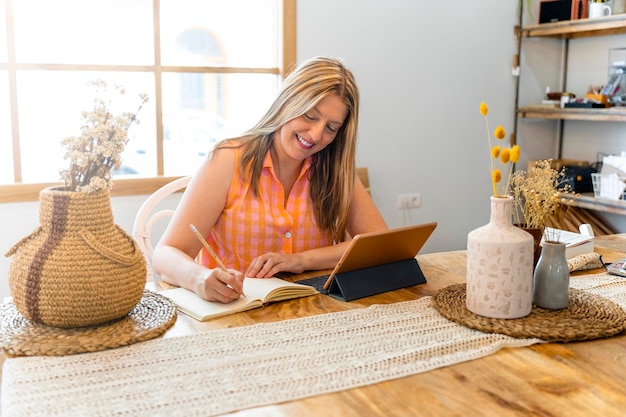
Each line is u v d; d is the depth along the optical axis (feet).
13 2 8.73
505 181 12.75
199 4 10.20
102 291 3.67
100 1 9.32
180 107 10.52
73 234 3.67
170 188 6.63
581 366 3.36
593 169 11.59
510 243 3.87
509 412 2.86
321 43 10.49
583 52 12.60
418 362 3.36
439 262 5.61
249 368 3.27
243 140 5.63
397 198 11.65
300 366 3.30
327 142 5.45
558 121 13.20
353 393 3.03
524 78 12.69
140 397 2.96
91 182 3.64
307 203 5.85
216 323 3.96
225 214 5.57
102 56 9.46
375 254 4.56
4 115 8.95
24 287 3.66
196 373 3.21
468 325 3.86
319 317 4.04
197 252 5.39
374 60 11.01
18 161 8.92
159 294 4.43
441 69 11.71
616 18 10.39
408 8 11.18
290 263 5.07
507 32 12.32
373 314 4.11
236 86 10.72
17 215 8.81
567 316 4.00
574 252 5.60
